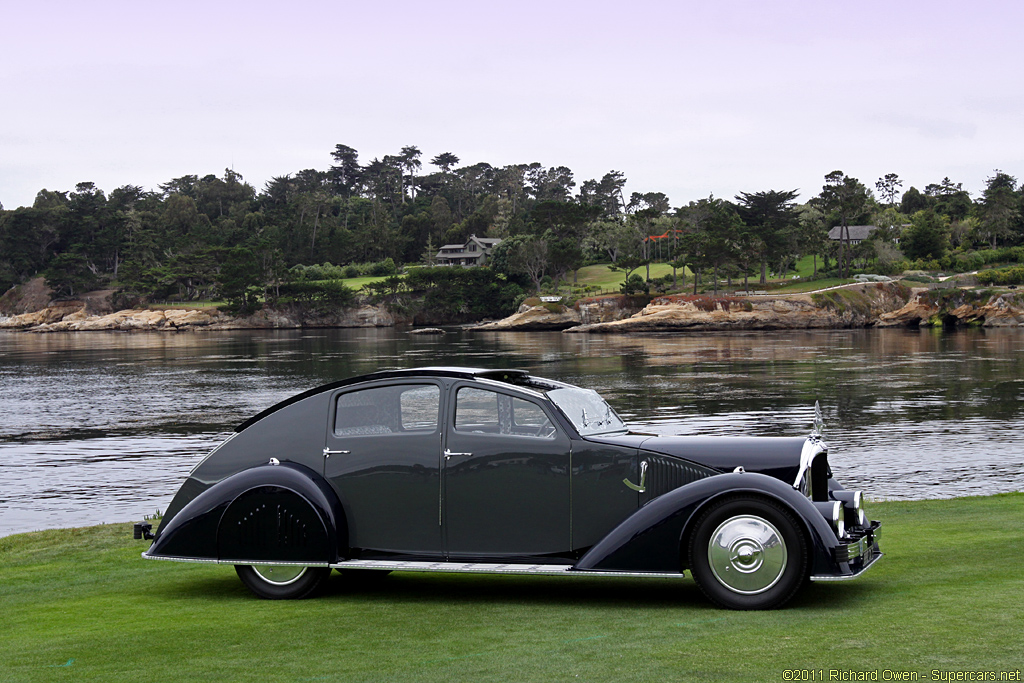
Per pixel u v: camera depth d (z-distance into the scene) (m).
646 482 6.32
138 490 20.59
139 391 50.47
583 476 6.41
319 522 6.62
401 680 4.54
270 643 5.42
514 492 6.54
